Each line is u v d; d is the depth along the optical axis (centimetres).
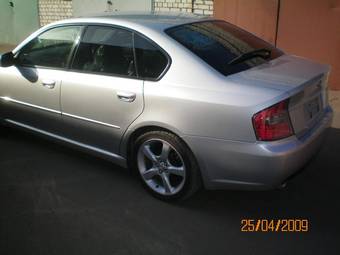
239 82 321
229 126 315
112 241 322
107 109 381
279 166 306
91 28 407
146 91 352
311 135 337
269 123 303
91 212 360
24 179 415
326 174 420
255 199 376
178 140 343
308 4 695
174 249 312
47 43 441
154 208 365
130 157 389
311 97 346
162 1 860
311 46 714
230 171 325
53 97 425
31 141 504
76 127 416
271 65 362
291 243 318
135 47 371
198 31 380
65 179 415
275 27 734
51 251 312
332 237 324
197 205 368
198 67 336
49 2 1098
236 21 770
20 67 457
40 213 359
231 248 313
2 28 1255
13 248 315
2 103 485
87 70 401
